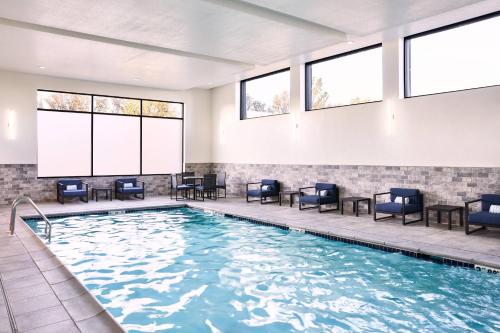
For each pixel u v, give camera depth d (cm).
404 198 713
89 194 1159
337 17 620
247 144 1216
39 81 1069
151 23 641
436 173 746
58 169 1147
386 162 830
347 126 910
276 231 725
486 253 505
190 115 1350
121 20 626
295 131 1045
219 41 745
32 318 299
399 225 716
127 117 1248
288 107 1098
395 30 755
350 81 927
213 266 512
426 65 779
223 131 1324
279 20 642
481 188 684
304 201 901
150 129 1297
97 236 688
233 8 586
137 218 878
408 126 790
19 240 573
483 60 695
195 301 394
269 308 376
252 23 646
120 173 1245
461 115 710
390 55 819
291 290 423
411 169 786
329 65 977
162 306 381
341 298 399
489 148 674
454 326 332
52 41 742
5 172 1029
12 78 1030
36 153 1070
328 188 922
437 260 514
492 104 670
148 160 1294
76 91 1130
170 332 326
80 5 564
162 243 638
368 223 739
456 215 716
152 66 958
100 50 807
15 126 1038
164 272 487
